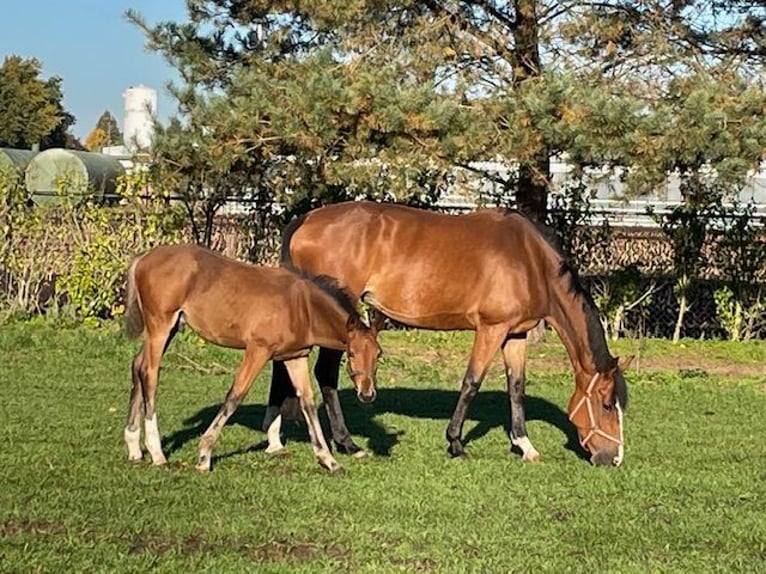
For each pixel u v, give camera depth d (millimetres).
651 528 6836
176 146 13727
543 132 12141
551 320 9039
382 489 7602
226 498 7207
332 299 7988
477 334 9055
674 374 14078
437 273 9086
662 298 17094
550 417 11109
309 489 7531
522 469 8445
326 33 14195
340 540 6352
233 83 13547
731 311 16641
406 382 13156
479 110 12516
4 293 16500
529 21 14219
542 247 9023
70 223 16109
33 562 5691
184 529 6445
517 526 6793
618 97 12602
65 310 16062
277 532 6461
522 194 15258
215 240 16891
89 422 9719
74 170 18109
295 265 9305
